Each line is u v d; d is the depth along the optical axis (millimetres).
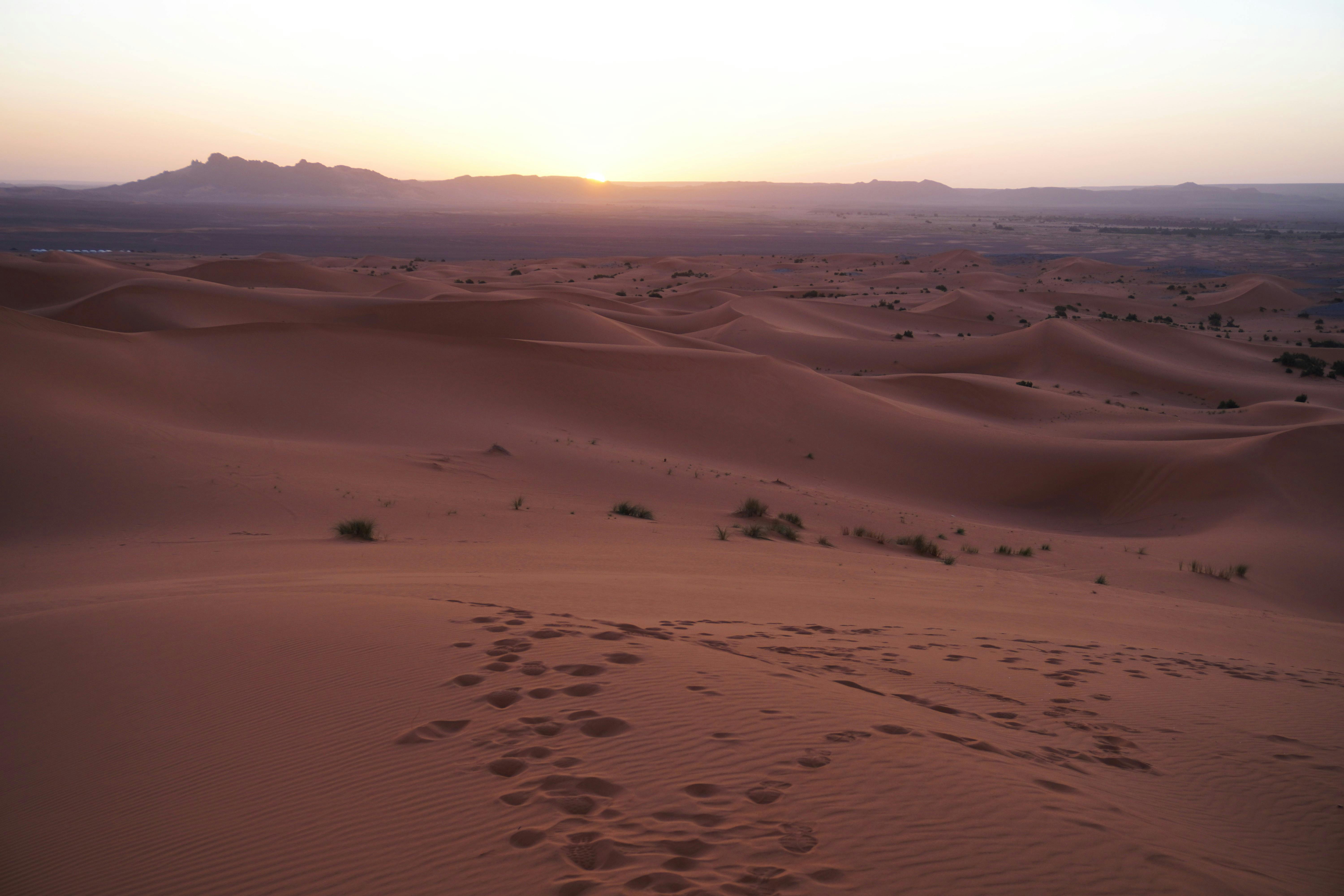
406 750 5090
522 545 15328
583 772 4660
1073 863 3766
